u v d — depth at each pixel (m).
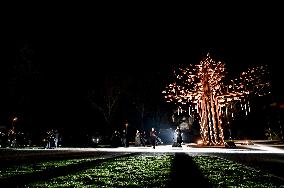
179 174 10.67
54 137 36.81
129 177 10.30
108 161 16.39
